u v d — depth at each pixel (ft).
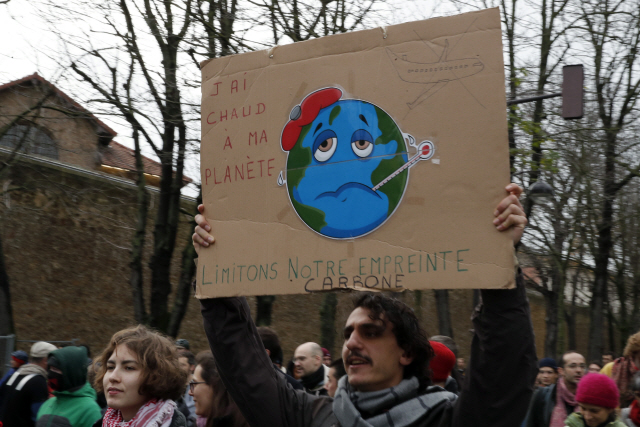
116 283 50.96
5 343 28.02
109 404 9.04
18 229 45.91
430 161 6.48
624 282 63.82
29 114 37.37
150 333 9.55
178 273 54.80
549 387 16.15
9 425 15.90
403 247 6.49
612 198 42.68
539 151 35.55
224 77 7.83
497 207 6.16
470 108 6.38
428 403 6.54
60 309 47.44
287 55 7.44
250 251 7.33
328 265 6.83
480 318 6.23
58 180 46.44
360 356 6.70
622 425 11.89
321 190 7.00
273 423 7.27
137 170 35.37
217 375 11.12
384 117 6.76
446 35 6.58
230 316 7.55
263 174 7.40
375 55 6.89
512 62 40.09
